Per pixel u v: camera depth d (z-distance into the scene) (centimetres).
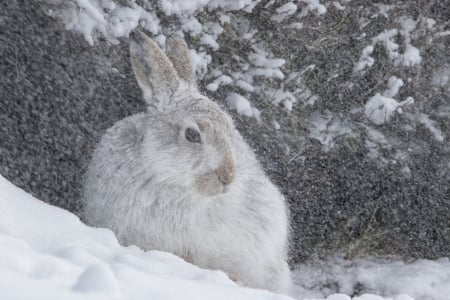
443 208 3288
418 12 3328
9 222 1338
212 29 2767
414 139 3262
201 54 2708
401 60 3238
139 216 1691
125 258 1224
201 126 1672
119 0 2591
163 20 2680
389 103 3136
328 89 3103
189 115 1694
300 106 3014
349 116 3152
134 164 1703
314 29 2972
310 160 3052
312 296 2895
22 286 821
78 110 2688
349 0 3036
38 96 2675
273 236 1806
